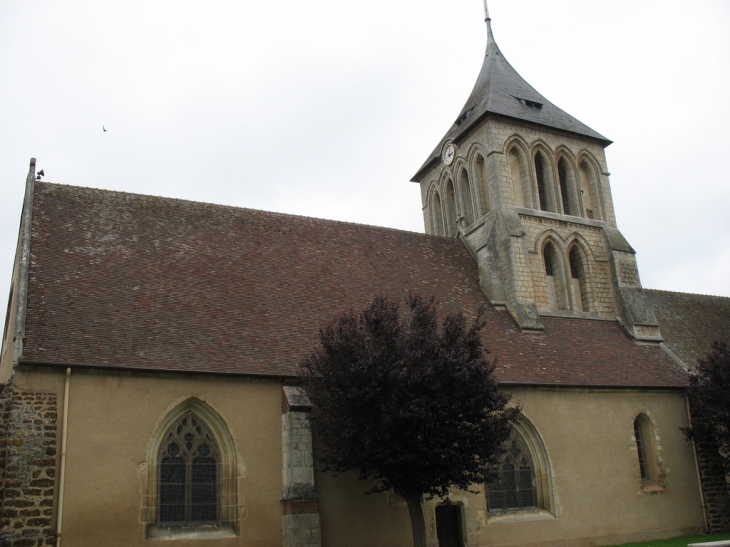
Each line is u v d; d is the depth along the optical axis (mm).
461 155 35312
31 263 22078
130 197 27344
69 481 18516
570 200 34688
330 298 26281
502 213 31938
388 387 19422
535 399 25781
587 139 35719
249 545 20172
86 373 19484
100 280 22609
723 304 39844
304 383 21219
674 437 28281
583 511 25453
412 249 31812
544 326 29797
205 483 20594
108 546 18547
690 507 27609
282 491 20969
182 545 19391
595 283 33062
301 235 29453
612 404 27391
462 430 19484
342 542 21359
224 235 27438
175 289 23578
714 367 27703
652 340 31703
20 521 17641
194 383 20812
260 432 21281
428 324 20781
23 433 18266
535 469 25469
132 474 19359
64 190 26188
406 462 19203
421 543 19953
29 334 19531
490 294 30516
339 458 20516
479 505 23891
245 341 22641
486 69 37875
